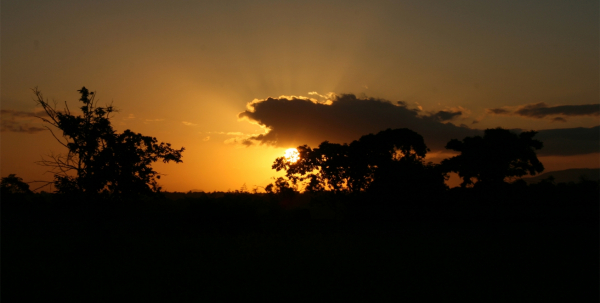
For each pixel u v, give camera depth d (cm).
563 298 1202
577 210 4056
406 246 2303
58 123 2511
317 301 1166
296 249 2156
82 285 1355
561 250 2170
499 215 4238
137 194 3016
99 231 2412
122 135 2864
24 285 1355
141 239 2592
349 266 1673
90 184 2589
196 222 3197
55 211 4269
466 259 1862
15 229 3228
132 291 1277
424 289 1298
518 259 1869
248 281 1405
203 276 1484
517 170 4519
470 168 4597
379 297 1206
